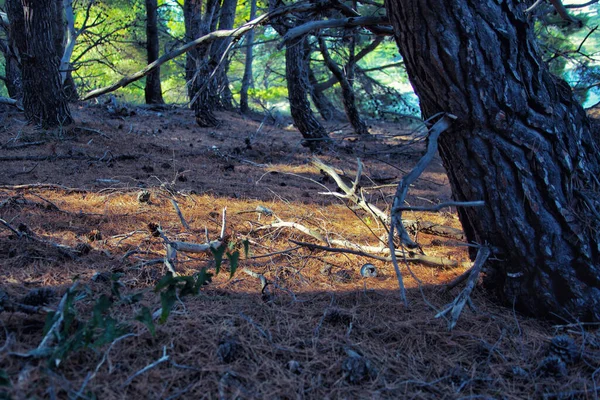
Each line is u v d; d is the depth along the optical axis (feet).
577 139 10.38
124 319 9.05
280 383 7.72
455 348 9.11
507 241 10.30
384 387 7.81
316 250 13.98
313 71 60.39
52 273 11.14
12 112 36.17
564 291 9.97
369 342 9.11
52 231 13.89
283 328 9.36
